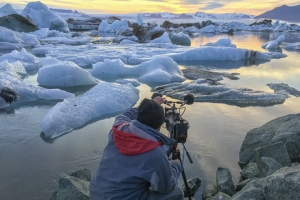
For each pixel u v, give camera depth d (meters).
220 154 4.77
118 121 2.50
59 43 23.58
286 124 4.56
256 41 29.42
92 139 5.38
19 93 7.63
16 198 3.61
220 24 53.72
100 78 10.98
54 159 4.59
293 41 30.09
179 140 2.66
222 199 3.19
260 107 7.34
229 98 7.93
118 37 26.42
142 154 2.12
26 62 12.52
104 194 2.21
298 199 2.41
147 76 10.50
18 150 4.88
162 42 24.34
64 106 6.48
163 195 2.40
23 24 29.58
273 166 3.43
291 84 10.01
